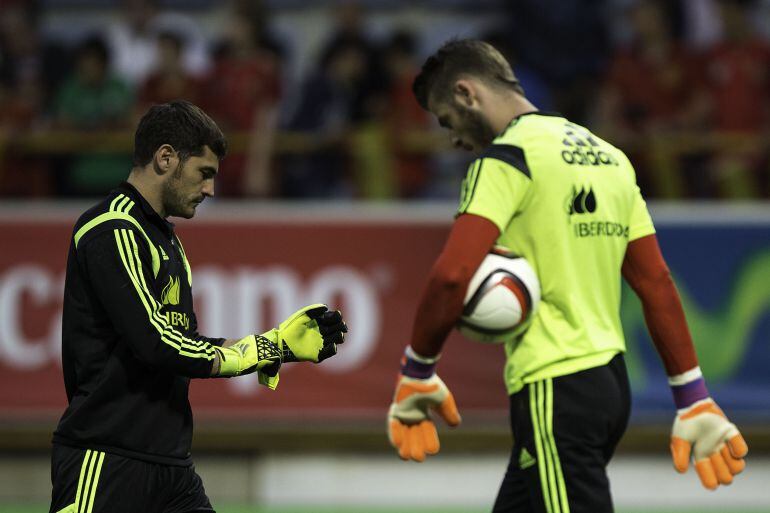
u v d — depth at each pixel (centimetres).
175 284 1116
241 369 1108
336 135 2658
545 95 3002
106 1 3522
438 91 1143
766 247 2380
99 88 2872
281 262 2408
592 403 1056
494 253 1073
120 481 1088
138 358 1063
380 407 2394
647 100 2812
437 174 2767
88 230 1079
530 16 3064
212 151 1120
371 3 3441
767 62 2817
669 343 1148
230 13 3228
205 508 1163
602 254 1088
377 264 2408
